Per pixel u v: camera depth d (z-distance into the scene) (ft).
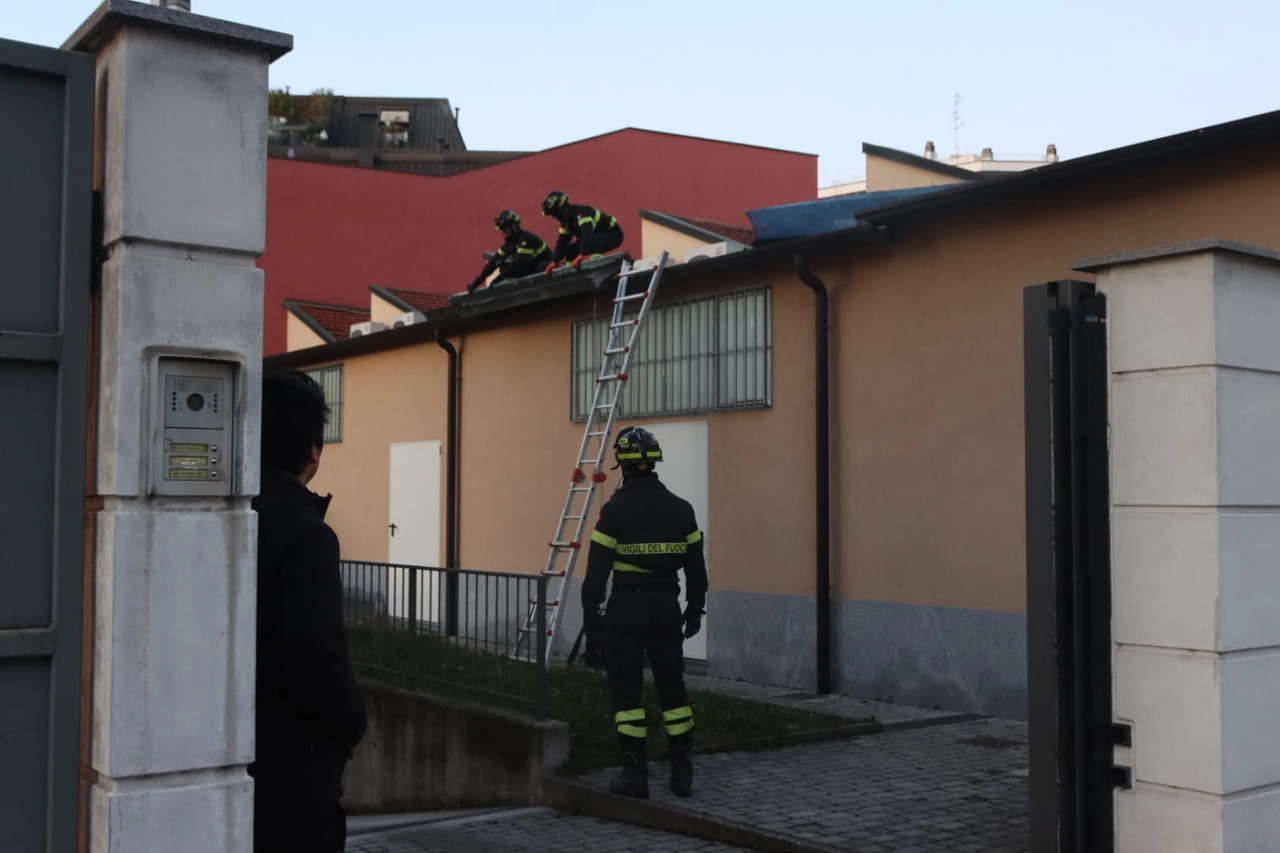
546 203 45.32
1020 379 30.07
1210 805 15.07
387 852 20.97
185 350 10.07
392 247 95.86
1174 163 26.91
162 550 9.93
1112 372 16.28
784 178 105.40
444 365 52.85
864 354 34.12
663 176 101.04
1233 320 15.49
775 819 20.63
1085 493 16.19
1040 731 16.24
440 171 143.23
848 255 34.65
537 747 24.53
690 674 39.14
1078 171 27.89
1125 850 15.84
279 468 11.01
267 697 10.48
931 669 31.94
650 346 41.55
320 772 10.52
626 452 23.43
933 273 32.32
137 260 9.93
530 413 47.34
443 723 27.66
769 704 30.91
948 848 18.86
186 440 10.08
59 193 10.01
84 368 9.98
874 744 26.99
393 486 56.13
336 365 61.62
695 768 24.58
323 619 10.26
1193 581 15.34
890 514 33.22
